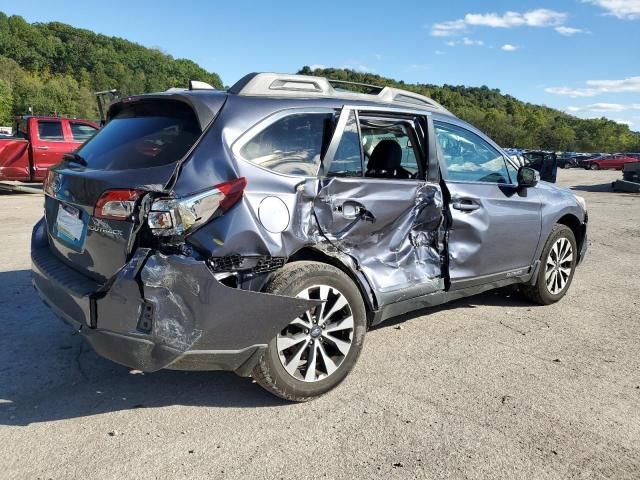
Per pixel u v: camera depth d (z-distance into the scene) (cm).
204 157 299
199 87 368
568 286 550
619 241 929
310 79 364
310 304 312
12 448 278
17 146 1282
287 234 314
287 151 330
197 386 350
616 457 282
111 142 340
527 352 417
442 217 405
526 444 291
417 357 401
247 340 296
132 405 325
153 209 277
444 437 296
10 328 436
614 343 440
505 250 459
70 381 353
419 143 402
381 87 409
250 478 258
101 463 267
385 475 262
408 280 382
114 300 281
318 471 264
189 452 278
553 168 1119
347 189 348
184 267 276
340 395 340
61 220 343
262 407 324
